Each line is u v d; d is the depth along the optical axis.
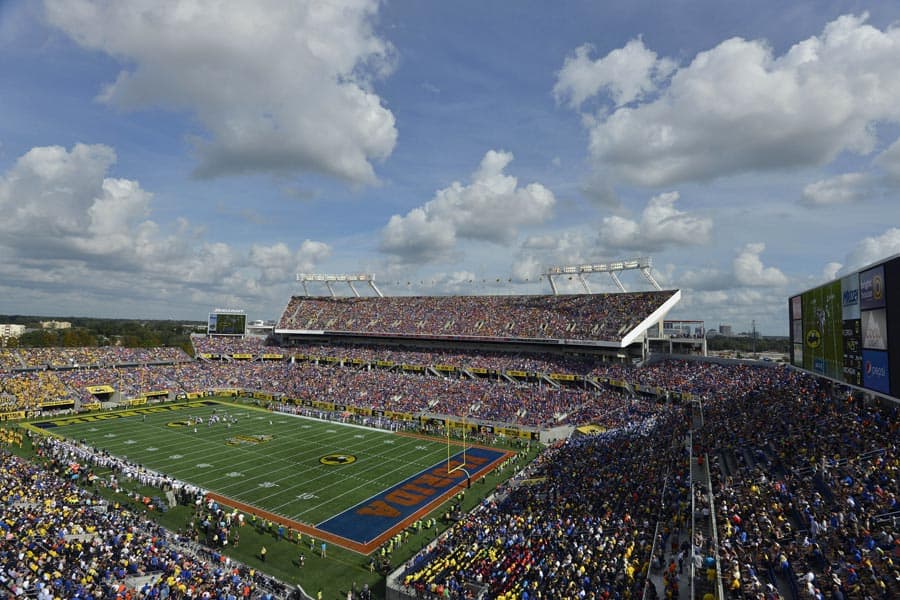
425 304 111.94
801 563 21.11
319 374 97.69
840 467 27.88
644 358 80.25
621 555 27.03
